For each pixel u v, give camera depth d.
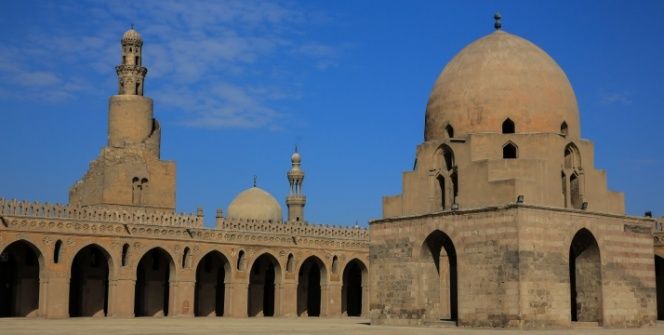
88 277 61.69
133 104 68.31
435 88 46.81
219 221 65.06
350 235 72.25
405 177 45.97
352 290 78.50
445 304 47.16
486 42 46.22
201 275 67.56
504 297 39.28
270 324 48.72
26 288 59.84
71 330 39.50
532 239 39.44
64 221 57.03
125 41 69.81
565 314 40.00
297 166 86.38
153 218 61.44
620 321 42.78
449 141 43.88
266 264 71.12
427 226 43.50
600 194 44.56
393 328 41.28
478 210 41.00
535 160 41.53
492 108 43.81
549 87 44.47
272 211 79.31
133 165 66.62
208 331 39.16
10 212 54.88
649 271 44.72
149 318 59.50
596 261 42.56
